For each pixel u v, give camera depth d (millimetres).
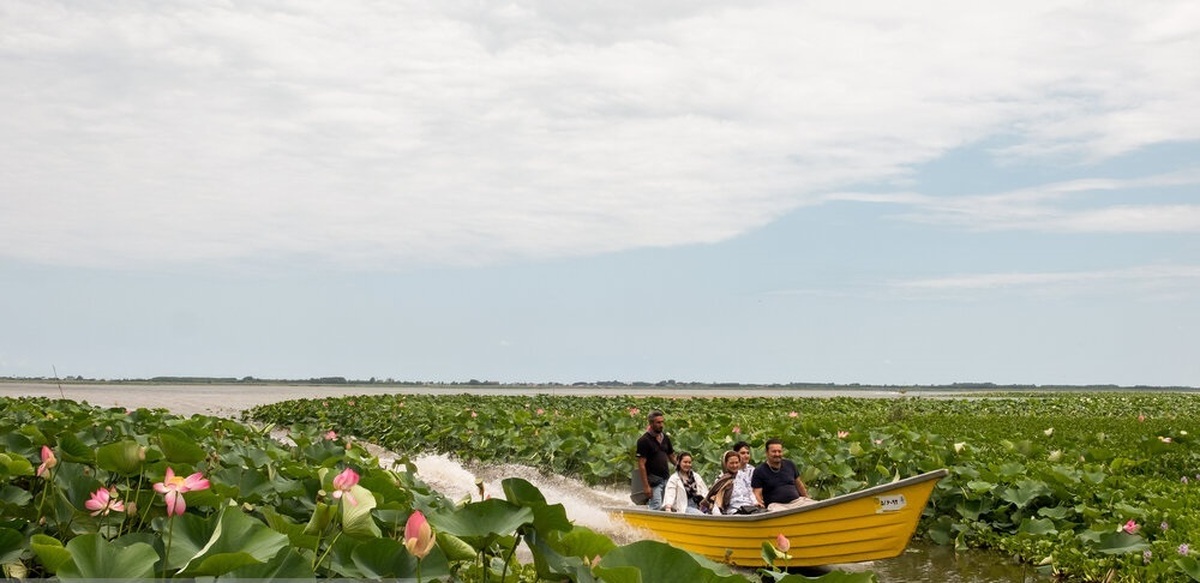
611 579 5027
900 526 11406
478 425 26328
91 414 19281
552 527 5789
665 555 5301
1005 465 15141
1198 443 21625
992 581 11953
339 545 5816
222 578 4902
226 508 5527
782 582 5621
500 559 7582
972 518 14258
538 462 22125
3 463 7473
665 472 15109
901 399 50844
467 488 19297
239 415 44062
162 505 7008
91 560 4887
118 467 6863
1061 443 21625
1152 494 14508
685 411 41844
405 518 6852
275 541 5332
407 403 39969
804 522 11555
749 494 13281
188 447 7398
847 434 19234
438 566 5508
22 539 5980
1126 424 30109
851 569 12539
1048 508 13828
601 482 20547
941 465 15680
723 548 12312
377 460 12641
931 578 12102
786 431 20969
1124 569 11531
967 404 50219
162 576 5227
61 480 7504
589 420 24812
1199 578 10180
